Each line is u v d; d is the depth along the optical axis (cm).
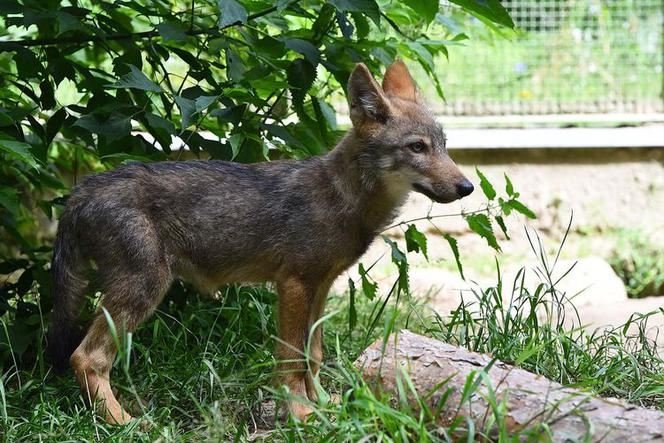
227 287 589
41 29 575
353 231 505
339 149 509
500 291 536
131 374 525
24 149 462
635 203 973
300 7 580
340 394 487
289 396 393
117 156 529
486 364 414
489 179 968
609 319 731
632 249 960
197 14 586
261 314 555
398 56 660
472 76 991
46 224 866
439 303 812
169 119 586
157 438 421
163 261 494
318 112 582
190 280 517
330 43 586
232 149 541
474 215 537
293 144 560
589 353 542
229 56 554
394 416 364
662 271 948
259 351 439
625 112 987
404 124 506
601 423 359
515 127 988
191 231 500
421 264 912
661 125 984
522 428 369
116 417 462
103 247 482
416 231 554
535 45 994
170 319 578
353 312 555
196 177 503
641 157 973
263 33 566
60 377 517
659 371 515
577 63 994
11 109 554
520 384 394
